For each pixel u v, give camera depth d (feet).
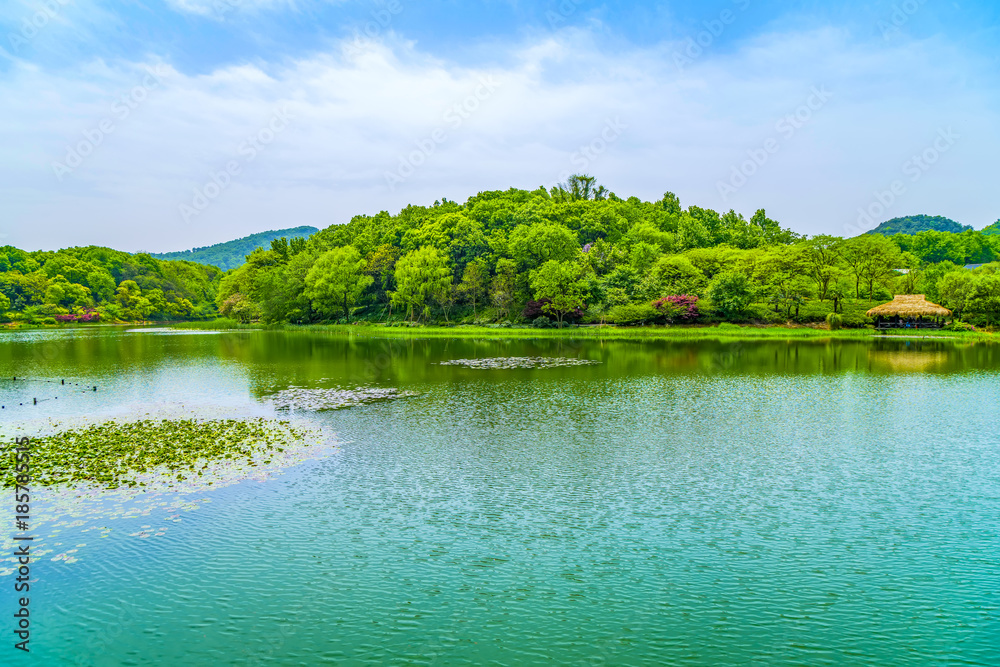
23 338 305.94
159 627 39.11
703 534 52.80
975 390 122.72
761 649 37.04
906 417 97.40
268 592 43.24
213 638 38.04
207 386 132.26
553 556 48.83
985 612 40.83
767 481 66.23
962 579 45.09
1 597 42.42
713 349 213.46
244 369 162.30
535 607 41.52
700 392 121.29
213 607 41.39
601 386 129.08
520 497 61.36
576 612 40.96
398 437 84.58
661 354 196.85
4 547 49.49
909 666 35.29
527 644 37.55
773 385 129.90
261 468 69.51
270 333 342.03
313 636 38.32
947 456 75.41
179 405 109.91
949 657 36.14
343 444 80.69
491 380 138.41
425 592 43.42
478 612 40.96
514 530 53.57
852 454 76.38
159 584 44.19
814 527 54.08
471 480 66.39
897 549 49.88
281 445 79.66
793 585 44.34
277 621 39.86
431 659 36.11
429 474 68.28
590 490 63.41
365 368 162.50
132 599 42.22
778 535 52.54
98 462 70.64
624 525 54.65
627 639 38.04
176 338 299.58
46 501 58.90
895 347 216.13
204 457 73.26
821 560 48.11
